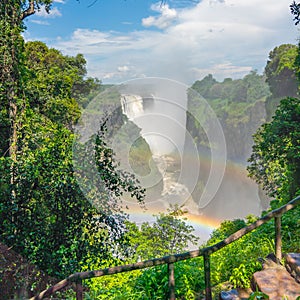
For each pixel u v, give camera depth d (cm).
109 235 798
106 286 679
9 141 1131
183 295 439
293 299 357
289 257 418
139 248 734
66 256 820
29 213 857
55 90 1728
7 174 870
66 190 828
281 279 394
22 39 1231
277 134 1052
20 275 796
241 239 726
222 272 504
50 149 908
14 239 830
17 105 1161
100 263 790
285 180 1213
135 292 470
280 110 1063
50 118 1591
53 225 845
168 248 709
